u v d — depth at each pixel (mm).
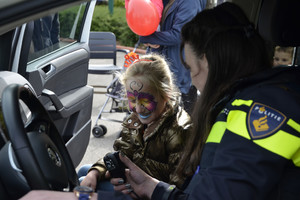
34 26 2811
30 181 1159
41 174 1163
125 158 1586
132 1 3246
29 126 1462
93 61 8531
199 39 1134
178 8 3281
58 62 2889
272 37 1320
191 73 1220
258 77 1053
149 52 3512
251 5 1896
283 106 973
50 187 1192
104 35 5750
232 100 1069
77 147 3096
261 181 938
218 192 957
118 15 9680
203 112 1166
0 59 2424
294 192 979
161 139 1784
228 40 1092
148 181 1560
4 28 1008
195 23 1142
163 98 1798
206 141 1104
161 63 1829
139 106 1794
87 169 2141
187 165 1327
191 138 1269
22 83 2240
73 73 3109
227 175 958
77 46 3230
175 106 1809
